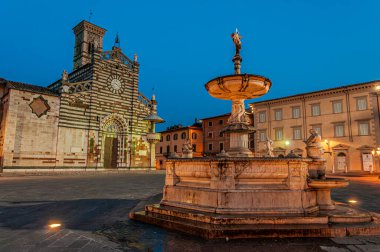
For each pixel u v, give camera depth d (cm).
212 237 523
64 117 3478
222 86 899
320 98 4184
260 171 630
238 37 1015
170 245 489
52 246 489
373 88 3709
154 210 711
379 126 3622
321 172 734
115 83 4128
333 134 4003
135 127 4306
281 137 4522
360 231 549
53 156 3325
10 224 664
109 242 512
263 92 947
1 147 3130
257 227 540
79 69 4241
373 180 2519
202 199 651
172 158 753
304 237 529
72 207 917
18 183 1923
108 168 3966
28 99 3178
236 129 930
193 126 6544
